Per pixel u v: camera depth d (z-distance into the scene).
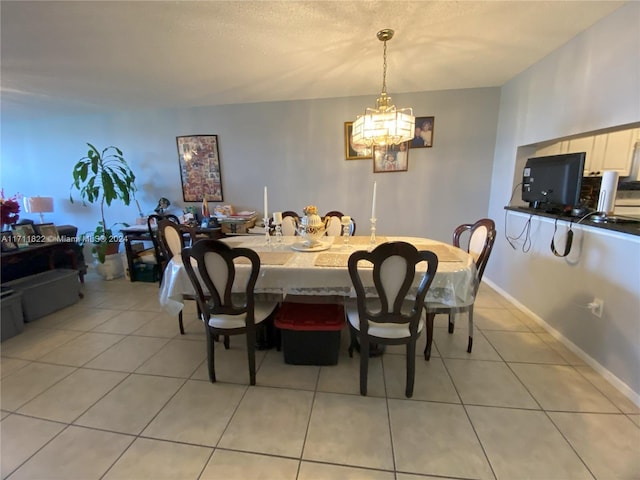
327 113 3.52
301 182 3.75
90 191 3.65
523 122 2.72
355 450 1.33
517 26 1.91
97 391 1.73
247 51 2.20
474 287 1.84
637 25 1.61
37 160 4.32
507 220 2.98
